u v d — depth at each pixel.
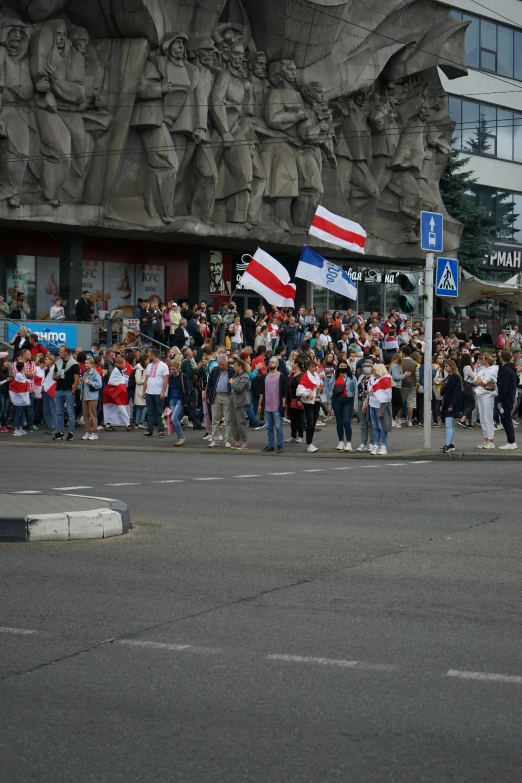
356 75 43.66
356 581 8.82
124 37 35.66
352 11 43.06
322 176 43.62
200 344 34.25
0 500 12.10
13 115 33.72
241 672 6.34
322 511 13.05
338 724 5.47
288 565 9.50
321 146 42.47
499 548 10.37
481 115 59.03
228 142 38.88
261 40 40.12
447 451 21.81
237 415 23.16
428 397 22.64
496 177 60.03
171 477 17.08
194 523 11.96
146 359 27.92
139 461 20.11
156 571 9.23
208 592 8.43
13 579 8.91
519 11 60.16
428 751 5.12
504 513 12.95
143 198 37.41
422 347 34.75
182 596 8.30
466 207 53.22
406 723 5.48
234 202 39.81
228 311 35.75
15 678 6.24
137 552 10.11
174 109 36.88
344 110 44.72
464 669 6.38
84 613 7.76
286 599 8.18
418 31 46.69
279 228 41.56
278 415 22.55
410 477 17.55
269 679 6.20
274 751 5.12
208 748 5.16
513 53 60.47
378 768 4.92
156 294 42.12
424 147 48.16
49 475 17.00
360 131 45.56
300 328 36.62
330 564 9.55
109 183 36.19
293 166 41.41
